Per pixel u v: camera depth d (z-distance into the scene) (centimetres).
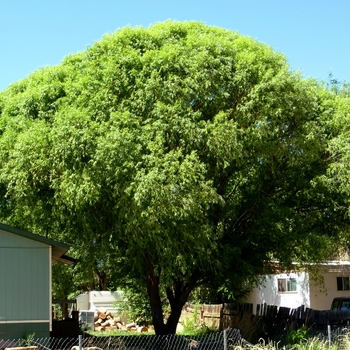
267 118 1750
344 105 1931
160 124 1611
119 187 1552
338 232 2064
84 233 1838
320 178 1862
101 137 1534
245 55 1780
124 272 2020
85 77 1722
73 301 2095
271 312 2280
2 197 2017
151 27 1950
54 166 1620
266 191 2033
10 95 2175
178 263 1730
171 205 1514
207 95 1712
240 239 2014
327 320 1984
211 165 1777
